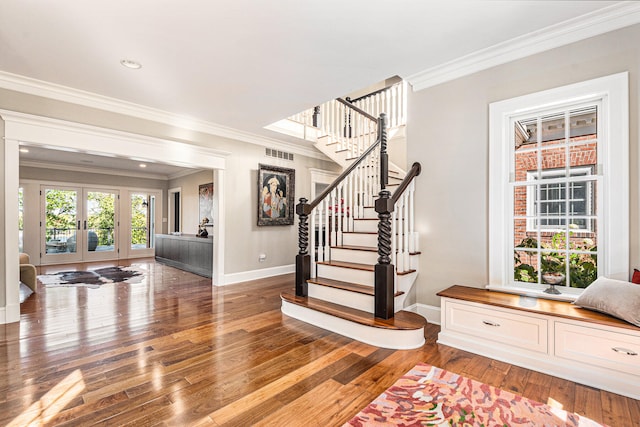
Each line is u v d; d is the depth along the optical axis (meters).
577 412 1.74
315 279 3.58
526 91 2.63
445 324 2.68
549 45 2.49
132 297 4.28
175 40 2.49
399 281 3.04
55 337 2.83
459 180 3.01
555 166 2.57
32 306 3.83
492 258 2.80
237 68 2.97
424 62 2.92
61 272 6.23
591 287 2.17
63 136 3.48
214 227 5.11
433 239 3.20
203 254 5.94
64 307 3.79
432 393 1.93
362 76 3.17
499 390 1.96
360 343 2.71
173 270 6.53
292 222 6.11
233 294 4.46
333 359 2.41
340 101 5.29
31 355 2.46
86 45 2.56
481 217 2.88
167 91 3.53
